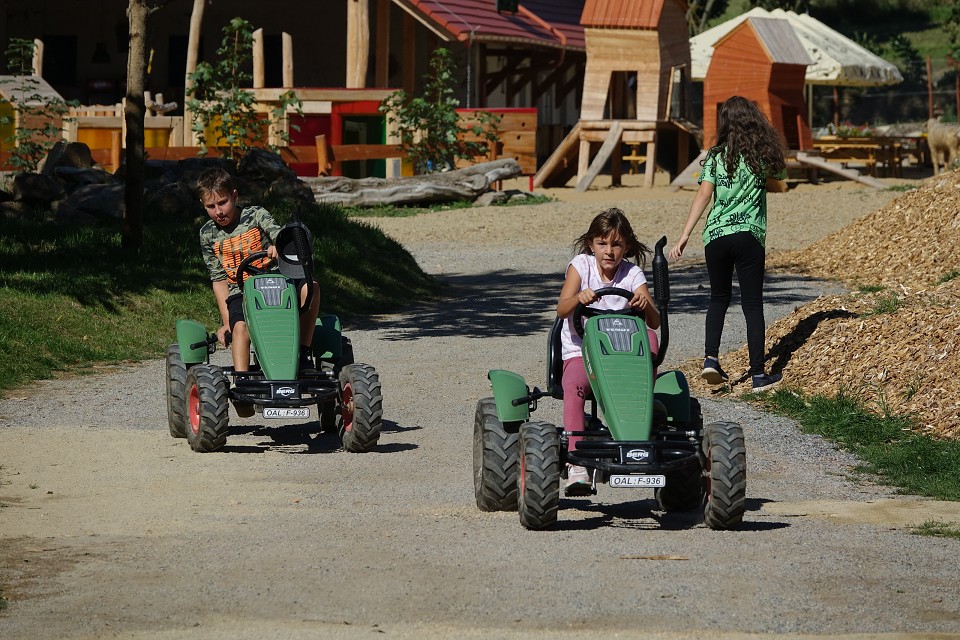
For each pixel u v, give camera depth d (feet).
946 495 53.06
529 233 174.40
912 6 519.19
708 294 119.24
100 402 74.90
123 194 134.51
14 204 132.98
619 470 44.01
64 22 276.62
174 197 135.74
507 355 91.30
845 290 111.86
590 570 39.65
